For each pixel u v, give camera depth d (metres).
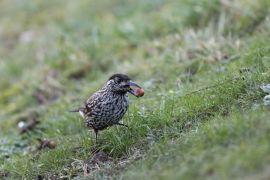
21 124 13.66
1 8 25.12
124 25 18.55
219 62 12.95
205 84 11.54
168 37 16.25
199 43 14.40
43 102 16.38
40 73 17.97
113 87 9.98
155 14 18.44
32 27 22.36
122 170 9.05
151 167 8.38
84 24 20.28
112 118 10.17
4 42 21.98
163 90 12.50
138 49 16.98
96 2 22.11
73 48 18.45
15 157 11.59
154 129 10.05
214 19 16.14
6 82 18.91
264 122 7.92
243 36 14.58
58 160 10.53
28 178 10.30
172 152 8.52
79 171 9.98
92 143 10.64
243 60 11.91
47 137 12.54
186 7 17.06
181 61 14.17
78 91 16.09
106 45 17.98
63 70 17.84
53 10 23.25
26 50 20.39
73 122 12.75
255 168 6.95
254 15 15.00
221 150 7.69
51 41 20.03
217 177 7.03
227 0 16.08
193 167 7.48
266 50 11.70
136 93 10.09
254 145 7.40
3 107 17.02
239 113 8.92
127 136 10.12
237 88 10.27
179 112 10.39
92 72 17.02
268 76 10.24
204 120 9.87
